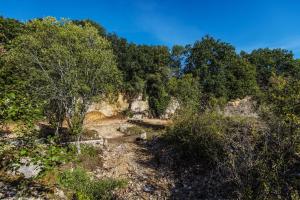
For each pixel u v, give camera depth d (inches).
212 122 855.7
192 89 1708.9
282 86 571.8
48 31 1007.6
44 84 971.9
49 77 939.3
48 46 997.8
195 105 1556.3
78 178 645.9
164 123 1895.9
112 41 2416.3
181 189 713.6
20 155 290.0
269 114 596.7
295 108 534.0
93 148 1029.8
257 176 546.9
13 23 1433.3
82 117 989.2
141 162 921.5
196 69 2400.3
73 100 969.5
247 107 1151.0
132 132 1514.5
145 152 1041.5
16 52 916.0
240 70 2372.0
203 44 2487.7
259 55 2987.2
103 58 947.3
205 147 813.2
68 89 953.5
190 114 977.5
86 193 611.2
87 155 918.4
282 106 553.6
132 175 800.3
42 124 1309.1
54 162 292.4
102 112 2010.3
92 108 1948.8
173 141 1025.5
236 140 690.2
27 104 308.0
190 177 768.9
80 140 1112.2
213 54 2493.8
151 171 840.3
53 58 964.6
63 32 960.9
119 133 1528.1
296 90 551.2
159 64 2422.5
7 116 280.5
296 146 517.7
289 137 522.3
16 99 297.3
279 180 510.6
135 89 2230.6
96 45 999.6
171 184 745.6
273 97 581.9
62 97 962.1
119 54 2345.0
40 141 320.2
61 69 940.0
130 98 2224.4
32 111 303.9
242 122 733.3
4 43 981.2
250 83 2325.3
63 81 949.8
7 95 291.3
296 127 519.8
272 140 556.7
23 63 922.7
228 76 2335.1
